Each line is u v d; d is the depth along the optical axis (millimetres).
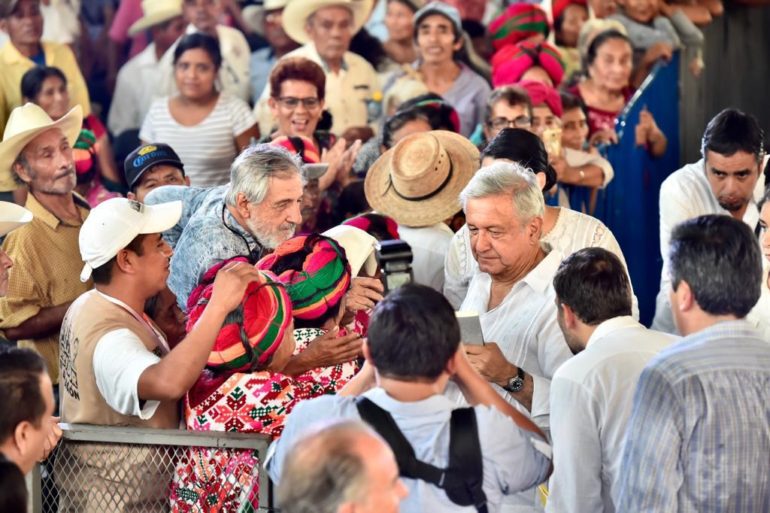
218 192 5543
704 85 8805
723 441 3578
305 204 7809
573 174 7902
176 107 9359
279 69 8672
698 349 3625
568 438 3998
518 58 8992
